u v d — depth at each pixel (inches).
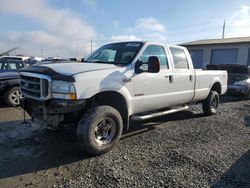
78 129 153.4
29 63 388.5
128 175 133.4
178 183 125.6
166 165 146.2
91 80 153.0
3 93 313.3
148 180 128.3
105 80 160.4
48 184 123.9
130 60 183.9
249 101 426.0
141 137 198.8
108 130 164.2
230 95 482.3
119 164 147.0
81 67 161.9
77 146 175.0
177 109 237.6
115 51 201.3
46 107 152.6
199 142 188.4
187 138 198.2
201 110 315.6
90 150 154.6
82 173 135.5
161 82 203.3
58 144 178.5
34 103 165.0
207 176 133.3
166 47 216.5
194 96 251.1
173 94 219.0
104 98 173.9
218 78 291.1
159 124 241.1
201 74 257.4
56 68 156.5
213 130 223.5
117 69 170.9
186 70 236.1
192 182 126.8
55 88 146.8
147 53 196.2
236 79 457.4
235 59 895.7
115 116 164.6
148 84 191.5
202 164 147.9
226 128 231.3
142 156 159.5
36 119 165.9
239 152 168.9
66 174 134.4
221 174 135.8
